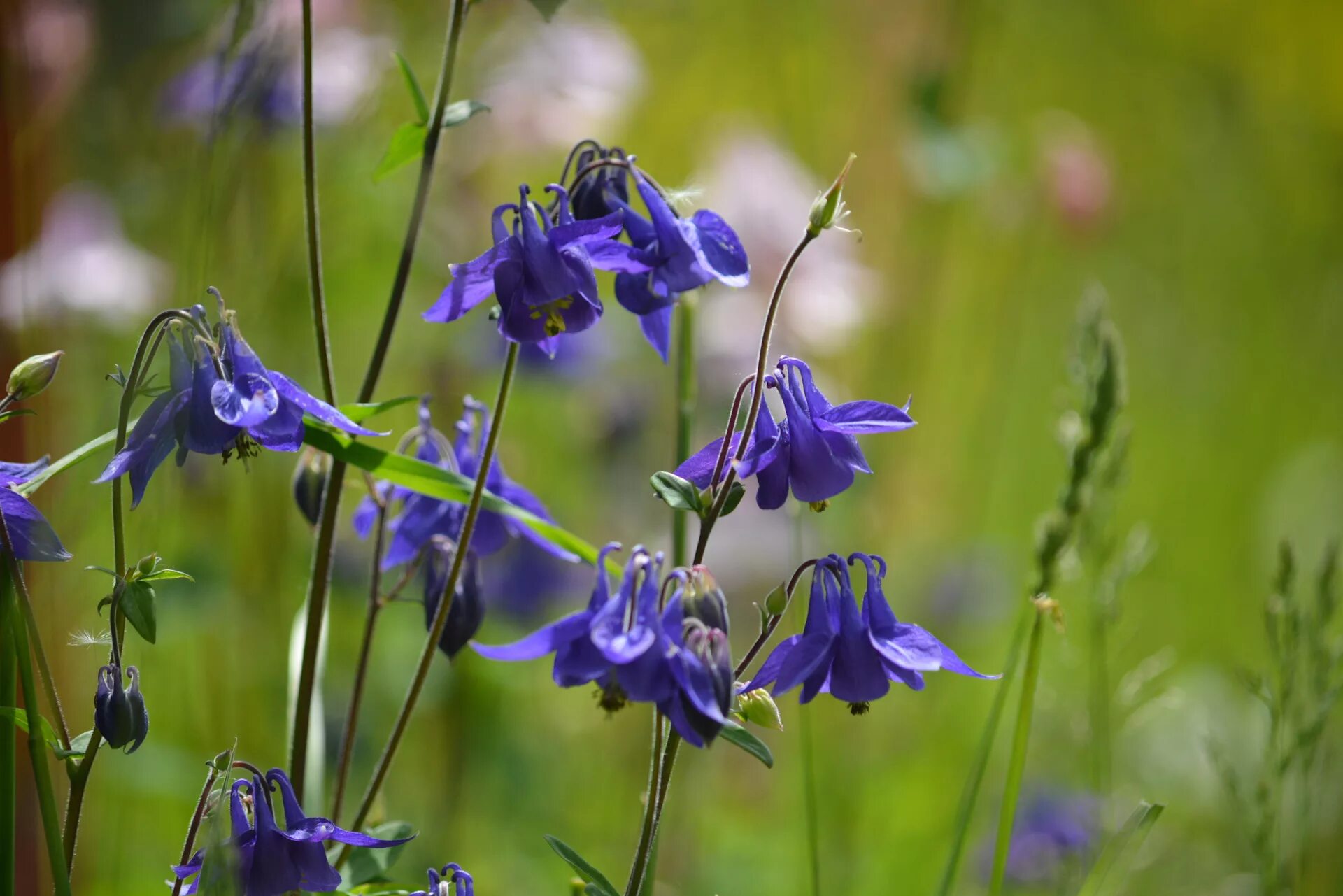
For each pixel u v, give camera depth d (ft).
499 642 21.09
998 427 34.22
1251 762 20.90
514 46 21.30
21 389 8.16
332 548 10.44
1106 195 25.03
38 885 13.30
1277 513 31.22
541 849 19.74
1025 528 31.76
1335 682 12.55
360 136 20.08
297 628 11.98
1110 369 12.16
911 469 28.84
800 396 8.37
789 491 8.82
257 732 18.28
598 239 8.73
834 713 23.41
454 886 8.95
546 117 21.08
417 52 21.36
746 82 31.50
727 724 7.54
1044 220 27.30
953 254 34.19
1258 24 39.93
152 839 17.28
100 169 20.61
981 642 27.32
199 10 19.74
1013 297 34.73
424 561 11.60
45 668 8.33
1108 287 38.17
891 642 8.19
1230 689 24.20
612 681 7.85
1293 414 35.99
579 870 8.48
